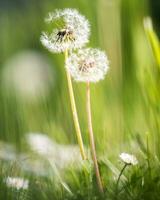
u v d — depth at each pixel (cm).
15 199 117
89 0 226
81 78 113
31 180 124
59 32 113
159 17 296
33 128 168
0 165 129
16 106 167
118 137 144
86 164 124
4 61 257
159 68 151
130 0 225
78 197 115
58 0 271
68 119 169
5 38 276
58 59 241
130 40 217
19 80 225
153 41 150
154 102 148
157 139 135
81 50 114
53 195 117
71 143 156
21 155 145
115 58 208
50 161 123
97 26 221
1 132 160
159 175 119
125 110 174
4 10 311
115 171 123
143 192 115
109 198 114
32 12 286
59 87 205
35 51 266
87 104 115
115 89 189
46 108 169
